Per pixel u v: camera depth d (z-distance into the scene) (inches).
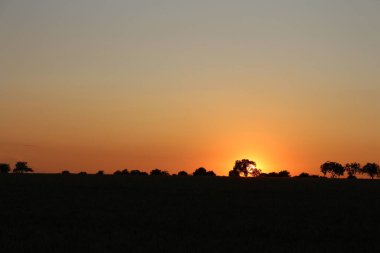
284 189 2480.3
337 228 1153.4
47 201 1669.5
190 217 1309.1
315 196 2055.9
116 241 941.8
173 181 3154.5
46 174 4099.4
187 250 872.3
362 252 895.1
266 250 884.0
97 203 1627.7
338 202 1772.9
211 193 2159.2
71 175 3919.8
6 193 1989.4
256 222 1229.7
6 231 1034.1
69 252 835.4
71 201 1681.8
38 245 885.2
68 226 1141.7
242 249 894.4
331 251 899.4
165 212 1411.2
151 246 900.6
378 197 2031.3
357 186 2866.6
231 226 1165.1
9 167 5944.9
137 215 1330.0
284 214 1406.3
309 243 978.1
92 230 1082.1
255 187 2630.4
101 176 3806.6
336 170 6117.1
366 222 1259.8
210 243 944.9
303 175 6225.4
